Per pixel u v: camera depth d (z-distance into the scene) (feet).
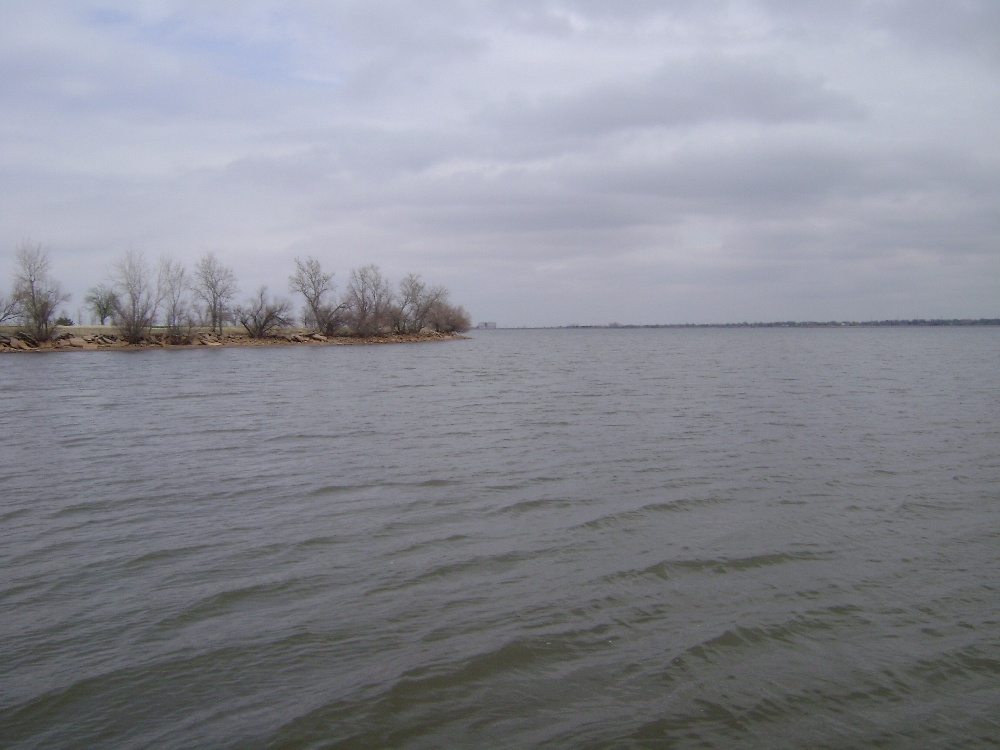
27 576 35.14
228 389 130.62
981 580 33.60
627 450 65.57
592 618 29.76
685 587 32.86
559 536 40.32
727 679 25.11
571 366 196.85
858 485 51.67
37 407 103.14
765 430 76.54
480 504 47.32
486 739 21.99
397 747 21.65
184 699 24.16
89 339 286.05
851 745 21.62
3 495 50.96
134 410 99.55
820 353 276.00
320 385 138.92
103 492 51.65
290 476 56.29
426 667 25.94
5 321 268.82
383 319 395.55
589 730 22.38
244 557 37.45
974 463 58.95
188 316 314.35
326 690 24.56
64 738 22.07
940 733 22.20
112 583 34.14
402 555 37.42
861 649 27.12
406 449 67.46
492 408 99.55
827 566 35.40
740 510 45.39
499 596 31.99
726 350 312.91
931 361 213.66
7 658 26.89
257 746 21.62
